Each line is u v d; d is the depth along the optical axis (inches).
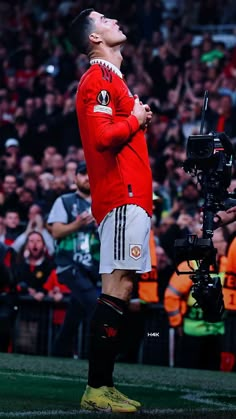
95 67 389.7
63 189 913.5
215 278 384.5
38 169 1072.8
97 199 387.5
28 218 915.4
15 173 1139.9
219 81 1240.8
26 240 760.3
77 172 634.2
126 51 1385.3
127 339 673.0
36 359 600.4
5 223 864.3
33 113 1261.1
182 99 1246.3
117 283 384.8
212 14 1633.9
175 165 1036.5
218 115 1142.3
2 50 1514.5
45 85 1369.3
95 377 382.3
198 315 649.6
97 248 630.5
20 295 721.0
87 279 630.5
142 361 676.7
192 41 1481.3
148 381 502.3
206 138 381.1
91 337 383.2
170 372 562.6
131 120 379.9
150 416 354.6
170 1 1749.5
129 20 1560.0
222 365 653.3
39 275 729.0
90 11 403.9
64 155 1202.0
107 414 359.9
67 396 422.0
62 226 629.0
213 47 1349.7
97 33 396.5
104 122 378.6
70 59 1412.4
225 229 702.5
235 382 513.3
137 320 672.4
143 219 383.6
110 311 382.0
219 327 647.1
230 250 619.2
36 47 1489.9
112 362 384.8
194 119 1160.8
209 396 442.0
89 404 378.3
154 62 1325.0
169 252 820.6
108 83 385.1
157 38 1464.1
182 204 922.7
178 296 647.8
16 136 1236.5
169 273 719.1
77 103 391.2
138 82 1318.9
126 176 382.3
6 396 417.1
